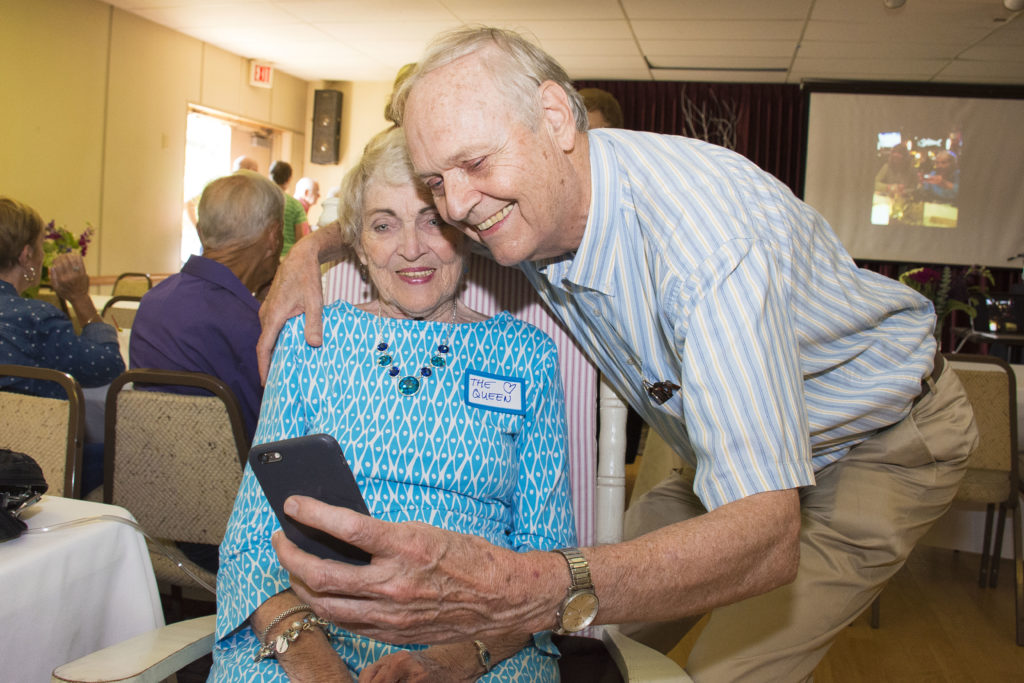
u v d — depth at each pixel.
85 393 2.22
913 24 6.15
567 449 1.27
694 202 0.99
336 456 0.80
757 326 0.90
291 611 1.06
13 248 2.11
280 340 1.26
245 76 8.95
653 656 1.14
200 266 1.88
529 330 1.28
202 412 1.60
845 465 1.39
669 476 1.77
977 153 8.07
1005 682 2.33
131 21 7.20
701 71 8.20
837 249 1.31
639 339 1.15
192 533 1.67
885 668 2.40
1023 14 5.76
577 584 0.80
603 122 2.61
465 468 1.18
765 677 1.27
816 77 8.21
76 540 1.08
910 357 1.31
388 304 1.27
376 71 9.28
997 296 5.38
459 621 0.77
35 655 1.02
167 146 7.86
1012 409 2.65
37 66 6.30
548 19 6.65
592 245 1.08
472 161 0.97
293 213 6.99
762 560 0.88
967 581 3.25
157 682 0.98
